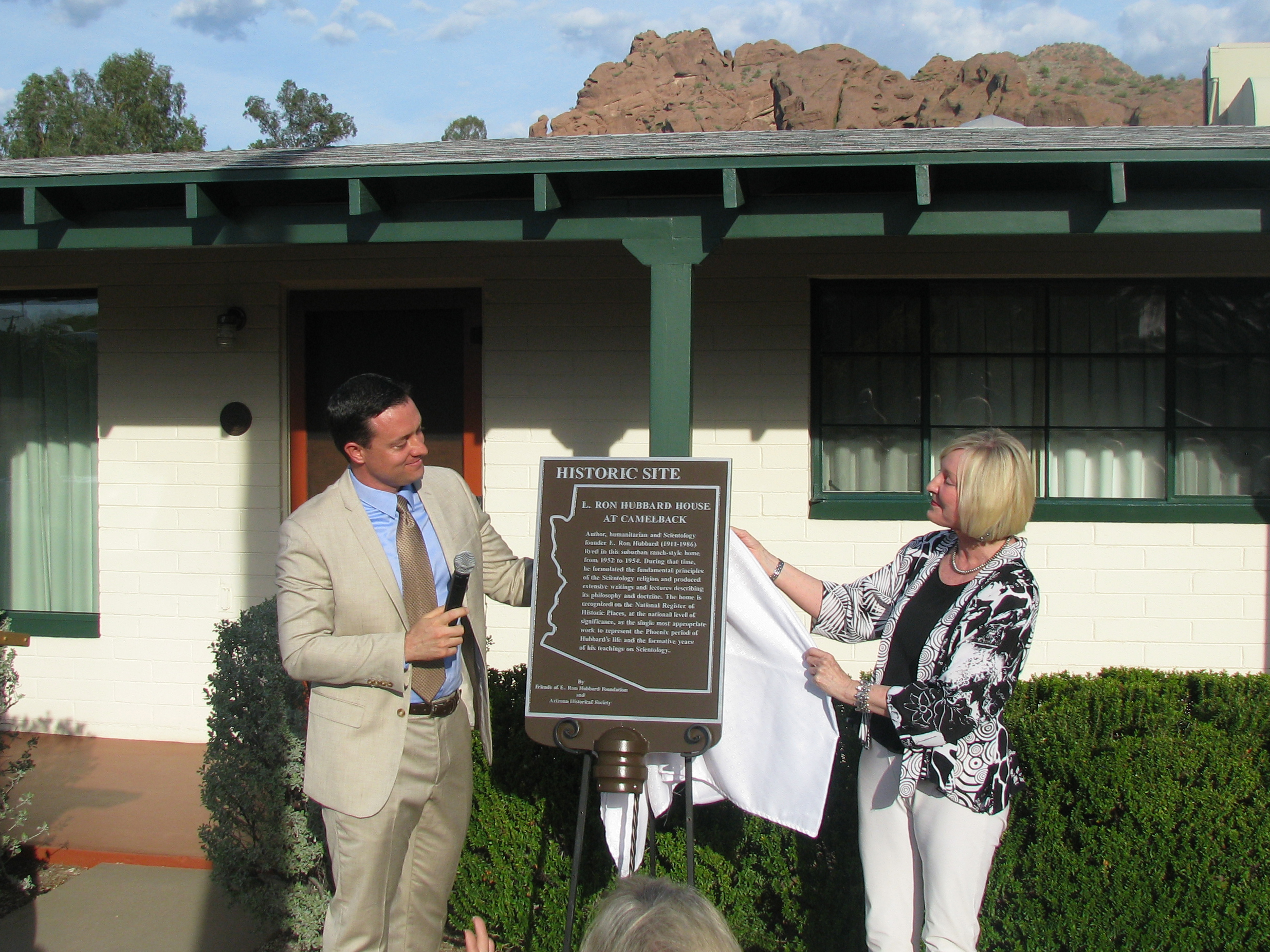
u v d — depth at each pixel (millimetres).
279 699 3291
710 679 2643
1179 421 5320
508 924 3344
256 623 3430
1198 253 5125
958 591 2523
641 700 2656
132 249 4676
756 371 5309
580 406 5406
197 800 4824
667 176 3701
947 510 2459
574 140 4898
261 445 5598
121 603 5707
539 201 3641
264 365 5582
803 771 2732
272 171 3785
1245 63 8227
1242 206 3689
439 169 3709
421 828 2660
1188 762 2826
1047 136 4312
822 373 5410
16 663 5781
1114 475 5379
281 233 4078
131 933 3646
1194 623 5215
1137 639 5230
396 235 3986
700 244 3820
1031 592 2430
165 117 46594
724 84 66188
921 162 3523
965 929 2408
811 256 5262
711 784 2877
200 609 5645
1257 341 5281
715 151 3711
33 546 5980
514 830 3334
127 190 4051
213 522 5637
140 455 5684
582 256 5395
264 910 3371
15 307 5957
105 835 4418
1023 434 5387
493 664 5492
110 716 5715
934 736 2400
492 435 5469
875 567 5273
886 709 2457
